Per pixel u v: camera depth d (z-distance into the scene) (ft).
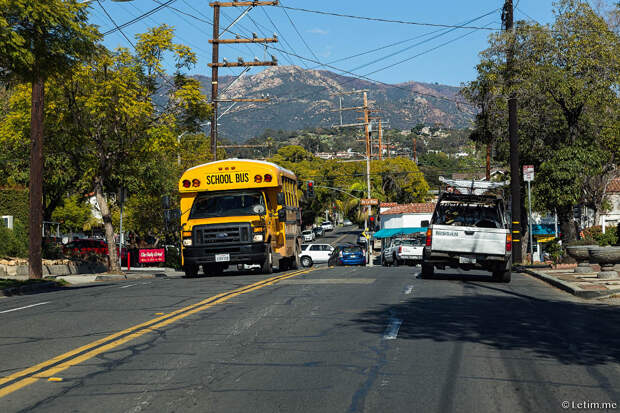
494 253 60.03
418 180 323.98
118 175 110.83
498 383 21.68
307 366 24.26
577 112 101.60
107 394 20.74
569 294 48.65
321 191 330.75
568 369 23.71
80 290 61.00
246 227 71.41
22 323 36.32
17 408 19.33
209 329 32.45
